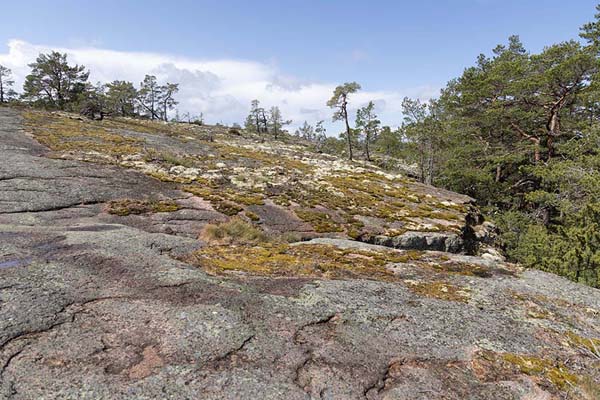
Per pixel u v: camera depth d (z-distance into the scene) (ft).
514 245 71.87
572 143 90.84
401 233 57.72
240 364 17.34
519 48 137.80
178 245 34.12
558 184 91.09
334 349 19.40
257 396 15.47
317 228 54.34
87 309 20.67
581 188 76.54
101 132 103.45
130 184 59.77
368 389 16.75
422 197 84.53
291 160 113.39
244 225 46.14
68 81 210.79
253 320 21.20
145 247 31.73
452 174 119.44
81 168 64.69
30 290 21.90
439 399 16.58
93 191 52.80
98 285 23.59
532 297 29.35
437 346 20.83
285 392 15.89
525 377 18.83
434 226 63.26
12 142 77.25
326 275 30.76
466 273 34.40
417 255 39.37
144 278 25.13
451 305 26.53
